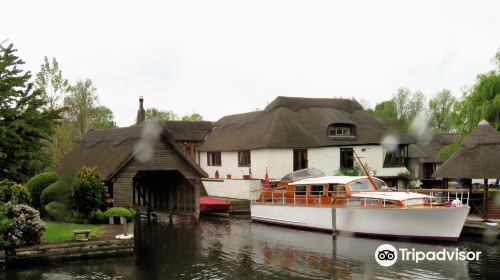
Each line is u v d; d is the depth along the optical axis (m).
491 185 38.25
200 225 29.22
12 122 17.20
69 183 25.41
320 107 40.59
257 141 36.38
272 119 37.78
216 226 28.77
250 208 32.50
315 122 38.59
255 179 35.22
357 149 38.03
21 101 18.44
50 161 18.64
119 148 27.56
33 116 17.94
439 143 47.88
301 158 36.38
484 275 16.69
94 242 19.11
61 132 44.84
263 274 17.08
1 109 17.58
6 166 17.27
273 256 19.95
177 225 29.45
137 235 25.62
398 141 39.12
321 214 25.86
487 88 29.78
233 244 22.73
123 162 25.75
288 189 28.86
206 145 43.88
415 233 22.12
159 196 34.66
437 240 21.69
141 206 36.94
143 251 21.11
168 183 33.34
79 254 18.83
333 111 40.19
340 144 37.22
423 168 44.47
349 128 38.59
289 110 38.88
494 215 25.14
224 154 41.06
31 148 18.17
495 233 22.55
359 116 41.25
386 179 39.34
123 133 28.84
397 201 22.72
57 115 19.08
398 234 22.64
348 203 24.72
